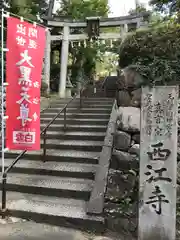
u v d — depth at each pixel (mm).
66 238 2949
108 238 2975
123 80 3592
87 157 4531
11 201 3611
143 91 2850
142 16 9570
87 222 3133
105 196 3412
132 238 2969
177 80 3205
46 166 4402
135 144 3609
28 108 3500
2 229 3119
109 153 4215
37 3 11383
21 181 4035
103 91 10820
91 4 13469
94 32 10617
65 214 3236
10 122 3480
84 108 7328
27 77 3473
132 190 3357
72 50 13758
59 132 5812
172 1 5430
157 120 2801
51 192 3783
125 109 3631
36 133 3533
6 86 3398
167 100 2771
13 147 3508
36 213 3316
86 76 14242
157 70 3244
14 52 3373
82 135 5449
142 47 3531
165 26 3623
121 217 3137
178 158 3383
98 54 14398
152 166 2805
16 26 3355
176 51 3346
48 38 11094
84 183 3895
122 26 10266
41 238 2936
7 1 7980
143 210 2822
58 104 8016
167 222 2750
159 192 2777
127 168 3619
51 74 13531
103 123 6133
